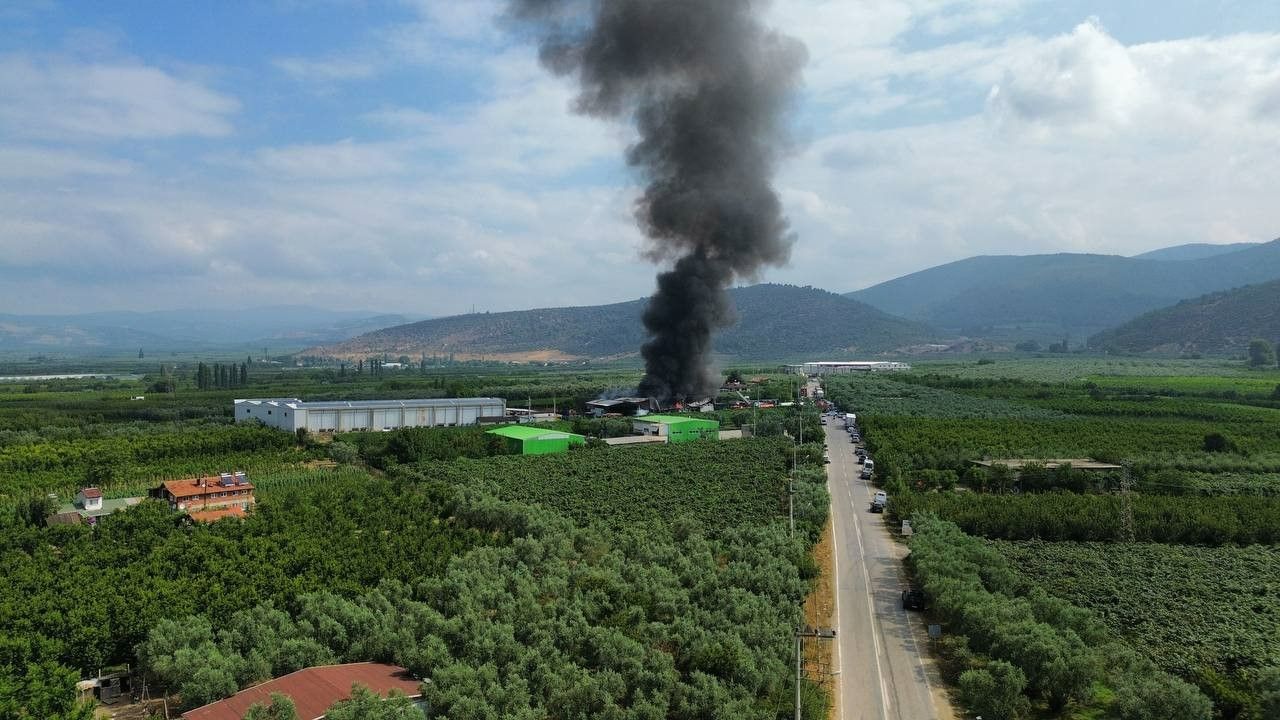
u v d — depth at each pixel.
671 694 51.53
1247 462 128.50
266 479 118.31
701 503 101.69
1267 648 60.88
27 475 116.69
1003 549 85.62
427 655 53.34
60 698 49.88
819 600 73.19
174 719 50.81
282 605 64.94
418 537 83.31
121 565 77.19
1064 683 52.75
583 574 70.81
